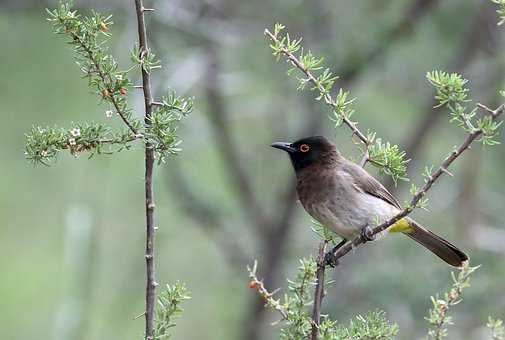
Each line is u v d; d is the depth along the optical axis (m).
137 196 15.36
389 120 17.19
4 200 15.49
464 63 16.38
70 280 12.30
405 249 16.27
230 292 16.84
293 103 16.98
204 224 16.52
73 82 14.85
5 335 15.09
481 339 14.33
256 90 16.48
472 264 14.99
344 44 15.06
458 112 5.88
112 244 15.48
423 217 16.44
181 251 16.81
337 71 15.41
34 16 14.83
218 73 15.68
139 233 15.59
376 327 6.39
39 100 14.86
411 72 16.80
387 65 16.33
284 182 17.70
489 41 16.30
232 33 15.08
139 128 5.89
